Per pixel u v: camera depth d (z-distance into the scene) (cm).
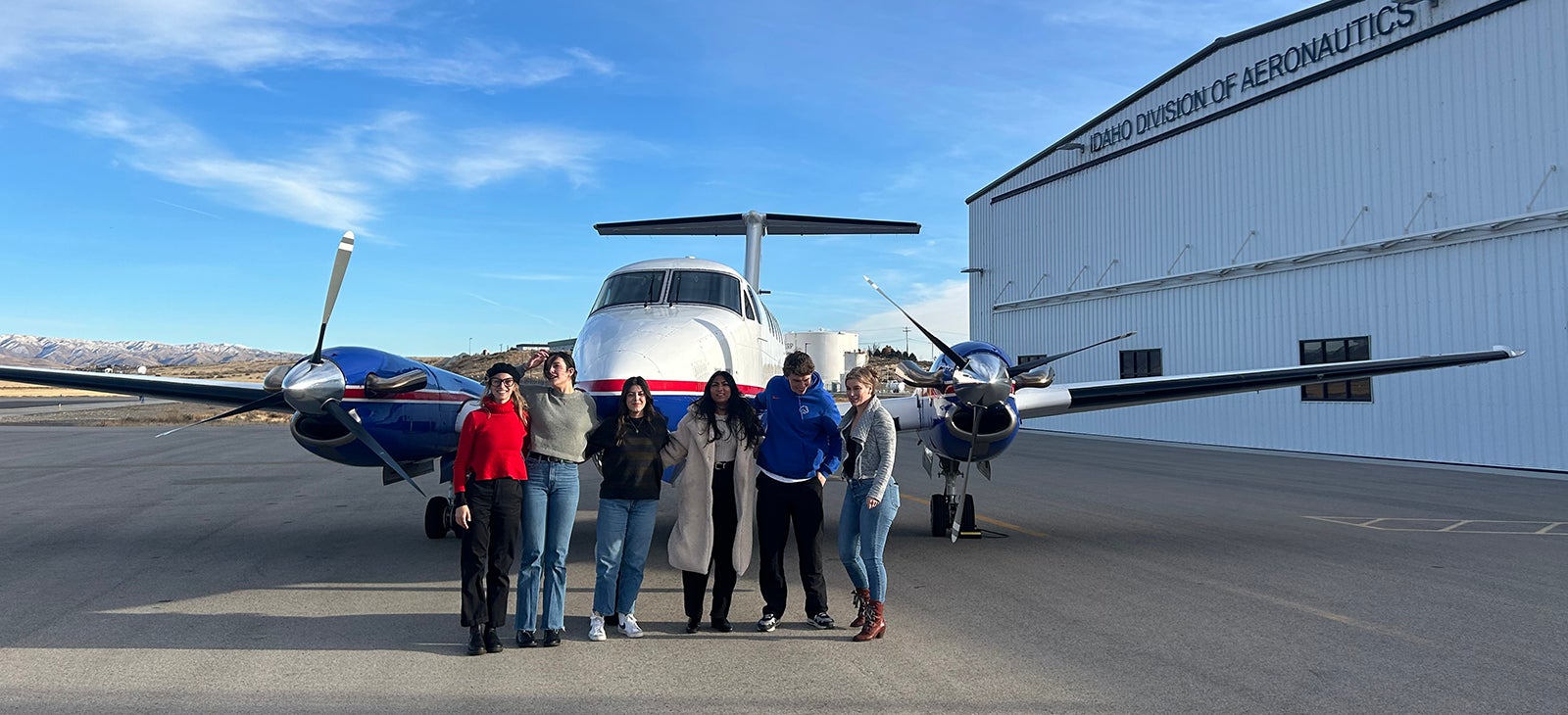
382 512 1085
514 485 492
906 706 399
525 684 433
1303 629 527
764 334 917
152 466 1777
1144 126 2586
